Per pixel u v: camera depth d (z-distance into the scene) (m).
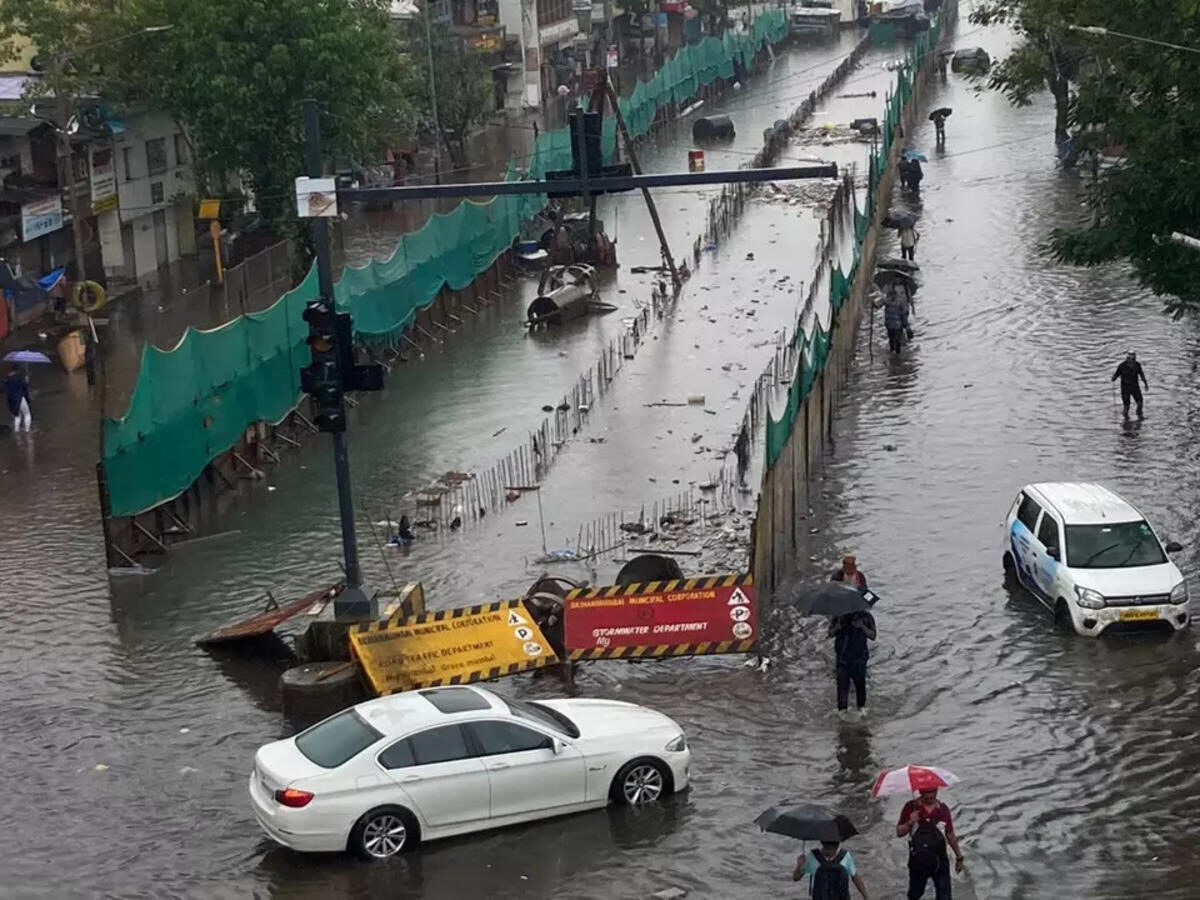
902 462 35.53
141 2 53.62
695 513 32.72
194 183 59.91
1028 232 60.62
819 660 25.31
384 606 25.83
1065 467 34.62
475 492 34.19
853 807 20.38
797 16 146.38
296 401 38.94
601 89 57.03
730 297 53.47
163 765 22.19
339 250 61.00
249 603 28.53
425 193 24.80
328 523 32.81
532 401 41.66
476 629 24.41
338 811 18.80
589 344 47.78
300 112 53.97
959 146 83.62
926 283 53.66
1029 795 20.69
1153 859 18.97
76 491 35.09
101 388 42.38
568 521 32.59
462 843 19.47
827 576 28.98
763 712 23.41
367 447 38.22
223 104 53.50
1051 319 47.81
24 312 49.69
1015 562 28.42
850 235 62.25
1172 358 42.91
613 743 20.25
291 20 53.56
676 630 25.02
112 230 55.22
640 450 37.25
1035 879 18.58
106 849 19.75
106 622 27.80
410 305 47.56
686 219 68.44
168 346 47.16
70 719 23.83
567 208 66.50
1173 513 31.48
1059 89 75.12
